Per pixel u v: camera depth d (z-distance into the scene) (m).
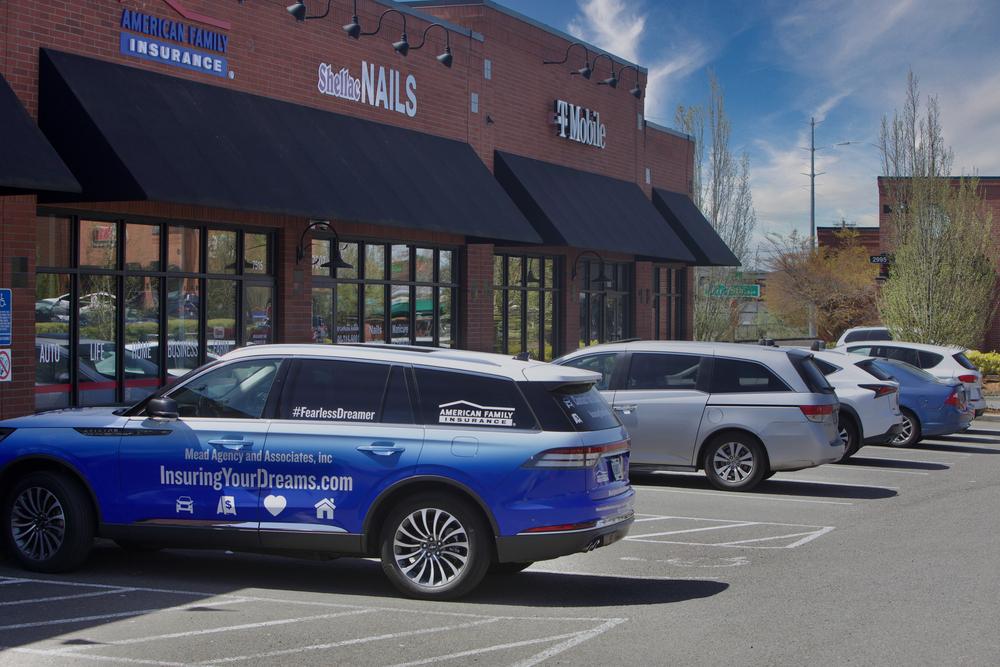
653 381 14.01
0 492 8.77
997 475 15.74
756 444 13.53
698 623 7.28
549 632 7.03
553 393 7.90
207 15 16.83
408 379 8.07
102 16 15.12
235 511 8.10
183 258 16.94
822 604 7.85
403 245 22.08
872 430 16.88
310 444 7.98
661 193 32.66
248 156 16.27
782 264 56.06
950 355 20.98
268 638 6.82
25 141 12.63
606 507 7.93
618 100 30.22
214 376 8.48
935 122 33.44
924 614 7.54
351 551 7.93
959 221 33.00
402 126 21.33
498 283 25.75
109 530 8.38
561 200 25.19
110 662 6.27
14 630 6.95
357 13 20.06
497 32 24.48
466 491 7.73
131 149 14.20
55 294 14.83
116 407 9.05
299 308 18.97
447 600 7.89
